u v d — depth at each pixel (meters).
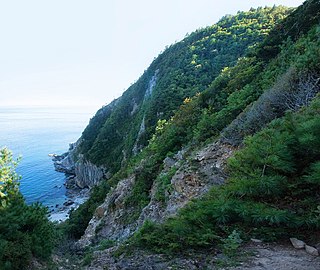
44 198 51.81
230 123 13.95
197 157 12.07
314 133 5.84
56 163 81.56
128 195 17.52
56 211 43.28
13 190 5.76
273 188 5.70
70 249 8.62
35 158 89.88
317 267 4.03
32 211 5.71
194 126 19.02
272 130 7.06
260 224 5.41
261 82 15.71
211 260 4.57
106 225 16.95
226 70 26.25
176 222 5.70
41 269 5.11
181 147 18.19
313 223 4.95
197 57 63.06
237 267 4.24
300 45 15.13
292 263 4.20
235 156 7.03
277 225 5.30
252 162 6.49
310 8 19.17
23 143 120.75
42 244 5.54
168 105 45.12
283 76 11.94
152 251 5.19
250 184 5.87
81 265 5.54
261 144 6.48
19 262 4.75
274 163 5.91
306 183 5.73
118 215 16.67
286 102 10.05
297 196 5.73
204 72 56.53
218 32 72.00
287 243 4.84
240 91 16.47
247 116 11.47
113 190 20.92
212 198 6.60
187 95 46.81
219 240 5.13
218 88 22.19
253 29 68.19
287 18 22.67
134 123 60.97
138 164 21.84
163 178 14.08
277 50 20.17
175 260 4.71
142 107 62.97
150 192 15.77
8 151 6.08
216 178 9.77
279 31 22.16
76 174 69.38
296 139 6.23
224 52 62.06
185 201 10.17
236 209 5.52
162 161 18.19
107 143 67.56
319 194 5.59
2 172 5.73
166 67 70.31
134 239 5.81
